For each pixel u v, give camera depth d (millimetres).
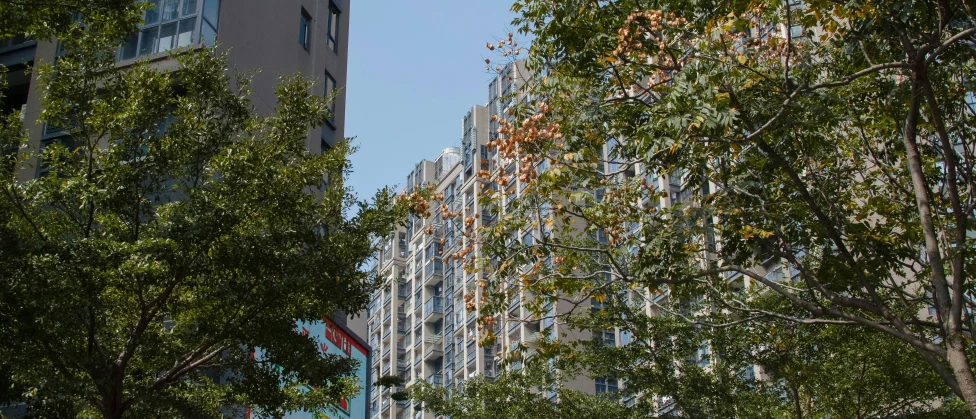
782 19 15531
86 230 15883
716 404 21938
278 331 16172
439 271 66562
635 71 15391
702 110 13367
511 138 16016
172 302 16406
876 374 21234
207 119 17312
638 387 23031
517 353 16844
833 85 13758
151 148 16328
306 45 35344
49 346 14867
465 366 58281
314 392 19125
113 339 16984
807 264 18844
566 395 25000
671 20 14852
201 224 15422
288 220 16562
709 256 21734
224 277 16078
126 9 16828
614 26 15359
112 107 16453
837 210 15906
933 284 13672
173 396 16156
